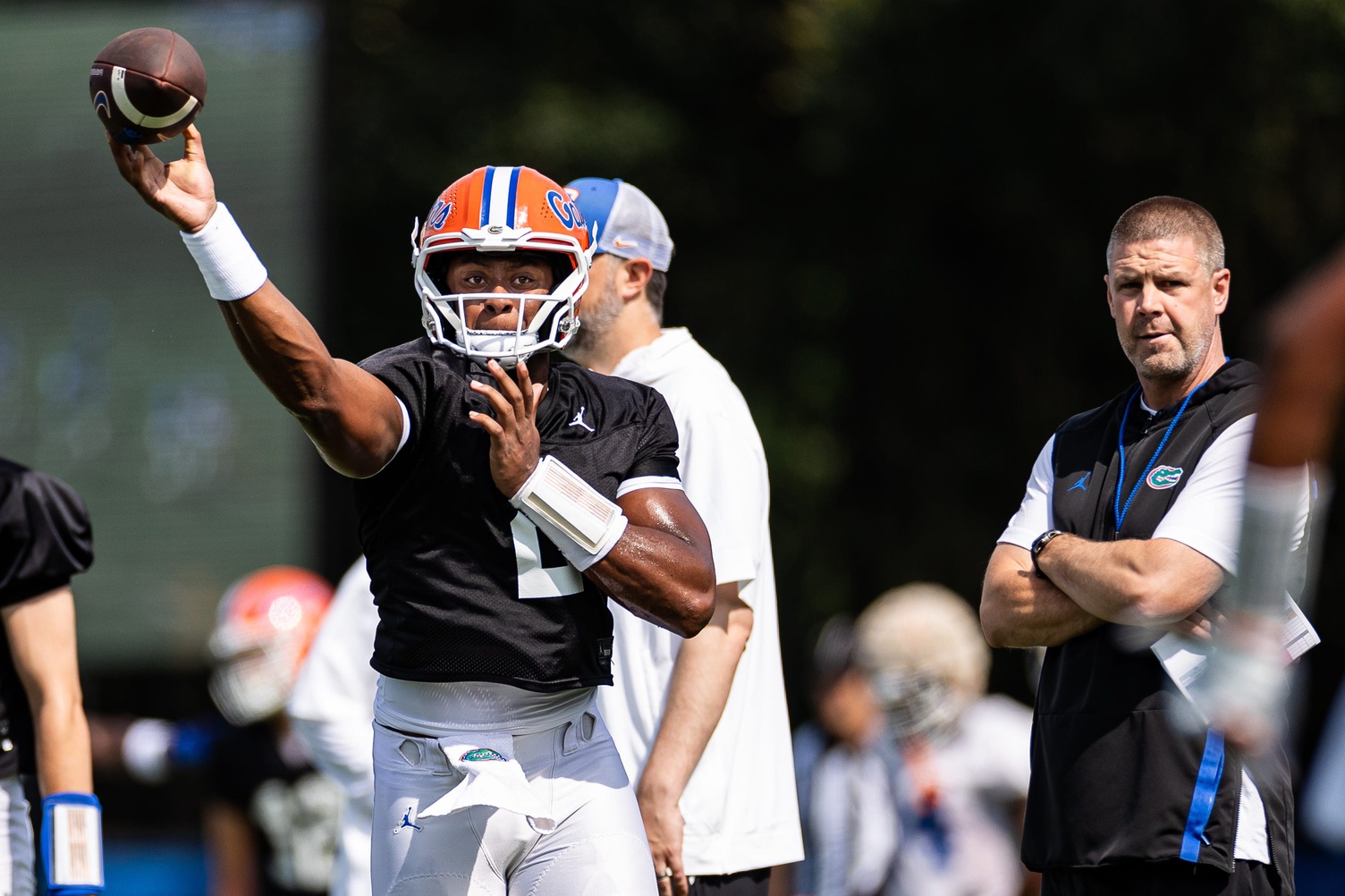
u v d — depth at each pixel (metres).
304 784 20.34
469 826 10.44
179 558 31.45
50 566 13.20
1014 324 45.50
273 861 20.36
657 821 12.59
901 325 46.97
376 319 45.75
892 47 42.44
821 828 19.89
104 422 31.64
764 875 13.90
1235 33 38.22
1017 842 19.44
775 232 48.44
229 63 32.22
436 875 10.43
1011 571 12.38
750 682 13.91
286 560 31.22
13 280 31.77
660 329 14.55
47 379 31.70
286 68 32.12
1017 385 45.28
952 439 45.97
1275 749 11.69
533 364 10.66
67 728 13.00
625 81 48.62
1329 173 40.22
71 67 31.80
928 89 42.00
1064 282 43.94
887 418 46.75
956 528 45.34
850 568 46.19
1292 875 11.58
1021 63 40.53
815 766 20.33
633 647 13.59
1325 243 40.09
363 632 16.44
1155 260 12.03
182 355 31.47
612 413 10.81
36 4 31.88
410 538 10.30
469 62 46.88
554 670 10.34
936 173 43.75
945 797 19.28
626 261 14.09
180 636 31.36
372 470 10.05
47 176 31.73
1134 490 12.05
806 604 45.94
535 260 10.50
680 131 47.75
